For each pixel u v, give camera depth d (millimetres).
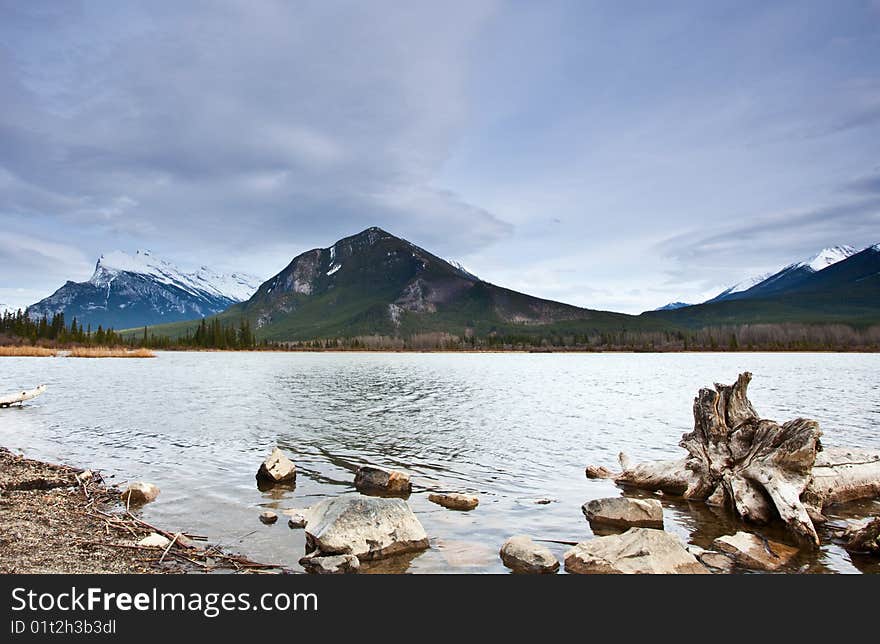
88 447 26062
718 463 17969
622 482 20609
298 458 24281
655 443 28438
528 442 28438
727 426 18344
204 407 41781
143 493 17297
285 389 59000
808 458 15797
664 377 85250
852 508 17234
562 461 24203
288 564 12656
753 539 14078
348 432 31016
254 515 16125
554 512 16844
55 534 13820
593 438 29750
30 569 11859
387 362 150625
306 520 15297
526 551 12836
